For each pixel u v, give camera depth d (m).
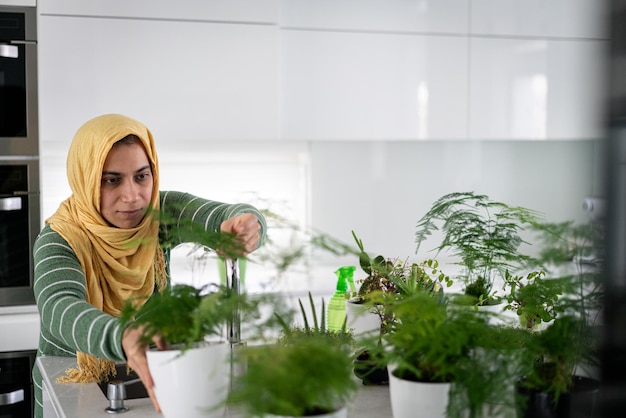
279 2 3.23
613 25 0.46
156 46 3.06
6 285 2.84
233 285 1.33
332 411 0.97
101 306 1.86
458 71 3.49
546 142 4.02
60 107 2.96
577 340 0.96
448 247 1.51
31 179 2.86
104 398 1.36
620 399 0.48
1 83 2.81
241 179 3.55
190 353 1.05
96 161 1.80
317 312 2.90
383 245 3.80
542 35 3.59
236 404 0.85
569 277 0.96
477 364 1.01
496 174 3.97
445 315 1.06
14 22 2.80
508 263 1.50
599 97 0.47
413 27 3.42
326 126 3.35
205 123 3.14
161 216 1.20
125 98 3.04
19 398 2.79
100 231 1.84
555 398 1.01
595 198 0.49
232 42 3.14
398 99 3.43
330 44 3.32
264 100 3.20
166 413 1.09
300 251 1.21
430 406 1.03
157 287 2.02
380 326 1.47
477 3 3.49
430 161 3.85
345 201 3.72
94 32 2.97
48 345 1.77
